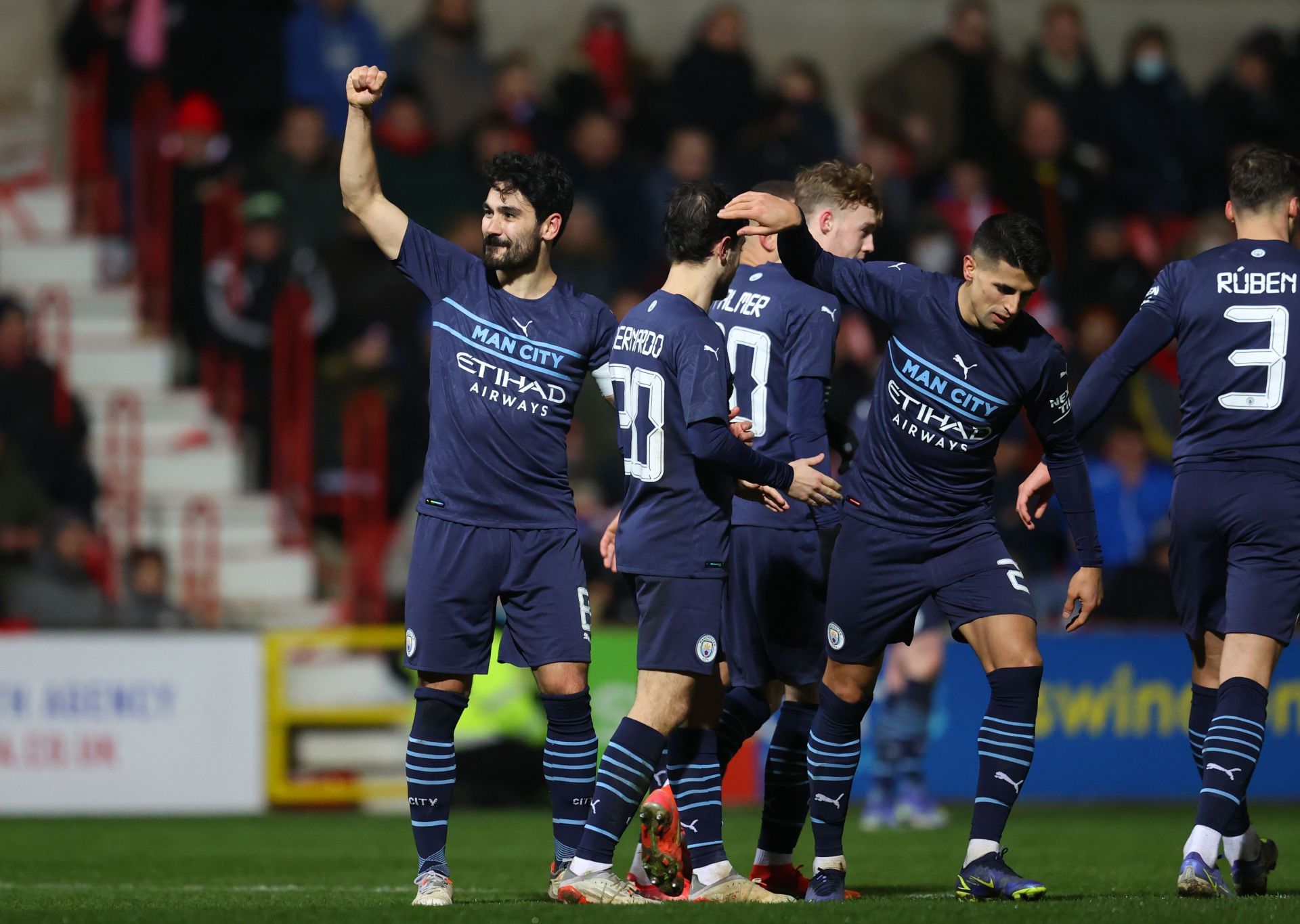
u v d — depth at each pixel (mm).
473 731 36094
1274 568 16953
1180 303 17547
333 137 50438
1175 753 38031
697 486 16578
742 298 19156
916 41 60125
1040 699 37281
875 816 32562
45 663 35000
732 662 19047
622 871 23703
